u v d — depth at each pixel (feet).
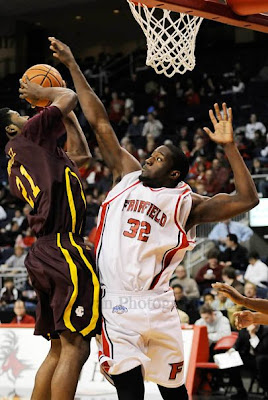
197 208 14.34
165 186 14.61
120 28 81.10
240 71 69.77
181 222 14.19
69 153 16.37
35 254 14.38
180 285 38.99
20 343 33.37
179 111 69.41
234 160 13.88
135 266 13.88
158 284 14.12
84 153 16.46
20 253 49.26
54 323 13.92
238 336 32.81
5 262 51.80
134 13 18.79
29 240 52.47
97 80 78.07
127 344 13.64
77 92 15.44
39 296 14.58
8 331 33.73
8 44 81.92
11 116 15.79
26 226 54.75
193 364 31.58
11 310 41.73
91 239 47.98
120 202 14.42
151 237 13.97
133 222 14.12
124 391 13.55
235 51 73.46
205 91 69.97
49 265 14.03
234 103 67.92
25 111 76.54
